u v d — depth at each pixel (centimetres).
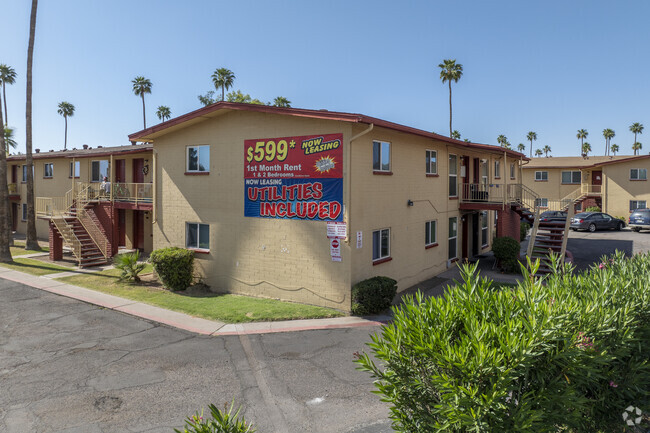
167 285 1628
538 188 4812
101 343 1072
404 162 1645
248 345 1065
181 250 1662
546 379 476
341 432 684
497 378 423
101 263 2153
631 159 3881
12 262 2192
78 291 1588
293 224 1445
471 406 418
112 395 805
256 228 1532
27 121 2620
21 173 3516
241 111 1547
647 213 3359
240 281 1580
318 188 1386
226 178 1600
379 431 684
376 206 1470
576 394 528
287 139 1445
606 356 498
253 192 1532
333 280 1368
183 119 1628
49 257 2355
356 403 776
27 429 693
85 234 2242
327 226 1373
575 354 453
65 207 2478
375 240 1494
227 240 1608
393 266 1588
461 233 2200
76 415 736
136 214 2594
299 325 1223
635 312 604
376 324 1237
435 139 1762
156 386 841
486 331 450
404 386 488
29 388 832
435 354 443
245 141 1545
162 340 1095
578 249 2545
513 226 2320
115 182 2661
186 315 1306
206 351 1024
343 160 1331
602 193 4066
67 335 1127
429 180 1852
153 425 704
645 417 646
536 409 454
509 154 2280
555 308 491
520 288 558
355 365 942
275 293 1498
